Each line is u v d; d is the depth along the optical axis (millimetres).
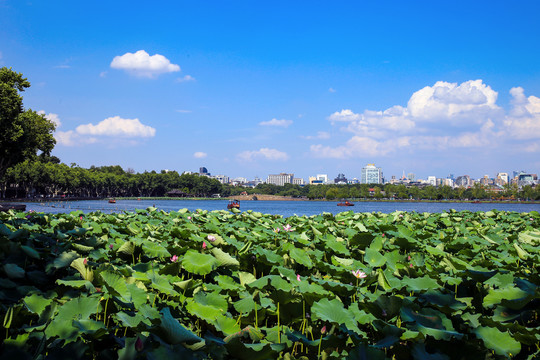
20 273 4254
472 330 3334
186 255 4891
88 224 7848
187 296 4219
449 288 4777
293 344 3596
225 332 3365
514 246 6312
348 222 10359
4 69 47688
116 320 3688
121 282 3641
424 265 5559
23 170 108375
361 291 4449
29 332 2869
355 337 3236
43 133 55156
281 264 5520
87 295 3764
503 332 3283
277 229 8430
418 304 3863
